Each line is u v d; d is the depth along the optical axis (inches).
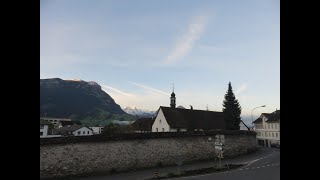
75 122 3902.6
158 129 2284.7
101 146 1048.8
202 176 919.0
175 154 1254.9
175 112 2308.1
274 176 860.0
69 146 979.3
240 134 1637.6
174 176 937.5
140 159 1140.5
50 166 933.2
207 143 1389.0
